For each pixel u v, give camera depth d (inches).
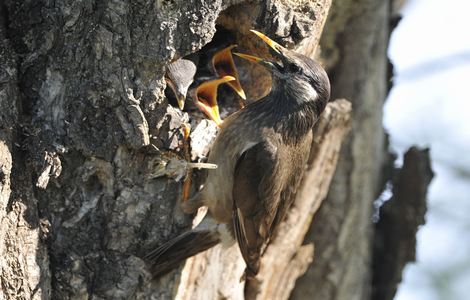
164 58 397.7
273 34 436.5
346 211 568.4
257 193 454.3
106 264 416.8
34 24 402.0
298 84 461.7
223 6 410.0
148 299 427.2
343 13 548.7
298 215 521.0
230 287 471.5
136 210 420.5
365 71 561.9
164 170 418.9
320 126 518.3
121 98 400.5
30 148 394.6
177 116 417.7
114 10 395.5
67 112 400.2
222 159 445.4
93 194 414.0
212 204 446.3
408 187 600.7
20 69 400.2
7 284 383.6
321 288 566.9
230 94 503.2
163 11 397.4
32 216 394.0
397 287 599.2
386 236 605.0
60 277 407.5
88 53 398.6
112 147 406.3
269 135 456.1
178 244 434.6
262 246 473.1
